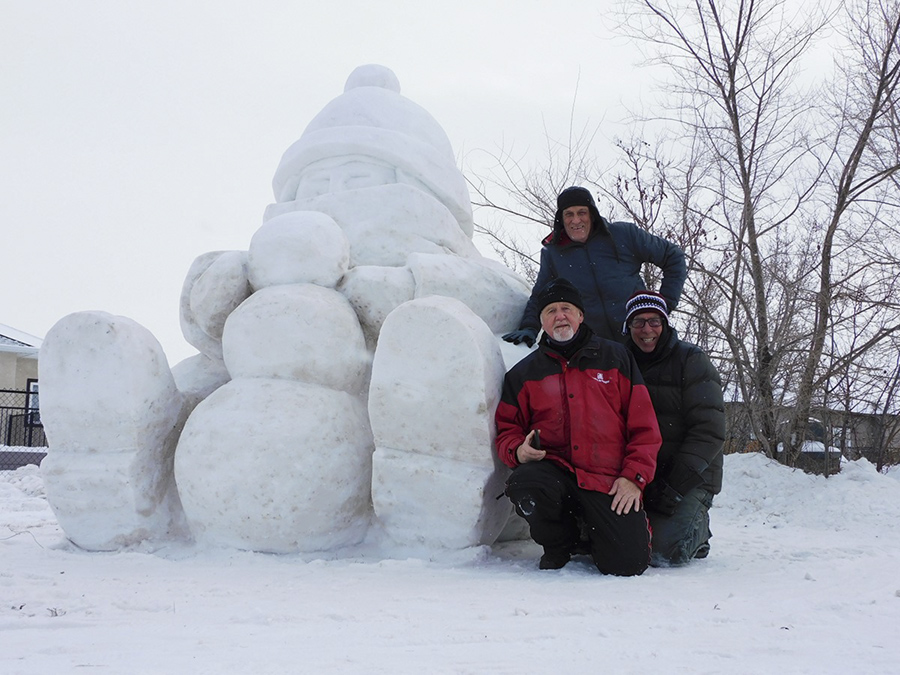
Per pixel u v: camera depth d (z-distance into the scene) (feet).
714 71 38.14
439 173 19.42
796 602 10.34
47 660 7.17
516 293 17.85
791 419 34.99
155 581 11.54
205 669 6.87
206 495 14.05
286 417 14.12
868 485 25.88
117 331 14.96
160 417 15.38
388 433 14.08
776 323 38.32
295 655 7.40
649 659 7.44
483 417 13.50
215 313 16.10
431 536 14.03
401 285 16.26
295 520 13.91
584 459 13.14
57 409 15.11
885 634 8.61
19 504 27.48
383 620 8.95
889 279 35.50
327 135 19.08
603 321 16.24
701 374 14.44
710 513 25.64
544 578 12.33
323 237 16.05
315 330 14.93
